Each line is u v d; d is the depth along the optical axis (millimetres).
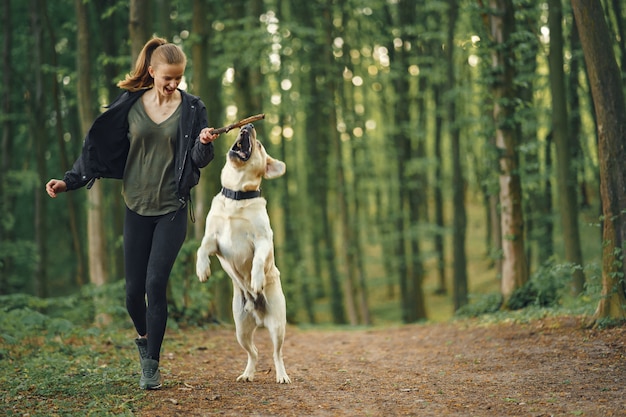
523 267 10500
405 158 19266
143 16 9391
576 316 7988
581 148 12578
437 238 21875
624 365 5621
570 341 6836
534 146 10641
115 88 13219
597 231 15352
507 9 10445
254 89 15133
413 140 21078
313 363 6777
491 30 10531
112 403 4492
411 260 19328
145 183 4793
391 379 5672
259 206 4934
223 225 4902
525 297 10281
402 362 6820
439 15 18031
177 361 6594
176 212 4816
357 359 7152
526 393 4895
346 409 4477
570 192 10695
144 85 4871
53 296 18875
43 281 14164
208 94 10797
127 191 4855
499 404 4578
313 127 21469
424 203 21781
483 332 8531
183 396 4711
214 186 11000
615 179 7125
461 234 16219
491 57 10625
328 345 8875
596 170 12570
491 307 10617
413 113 21438
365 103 21969
